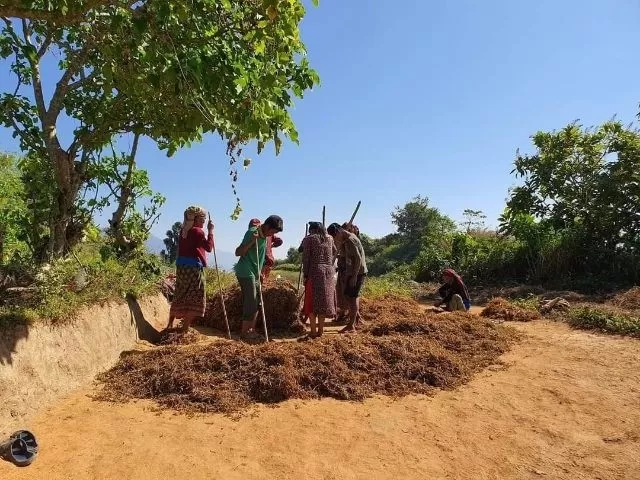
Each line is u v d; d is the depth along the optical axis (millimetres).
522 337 7629
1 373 3920
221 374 5230
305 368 5344
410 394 5184
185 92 3951
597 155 14445
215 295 8234
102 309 5777
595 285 12492
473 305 11859
